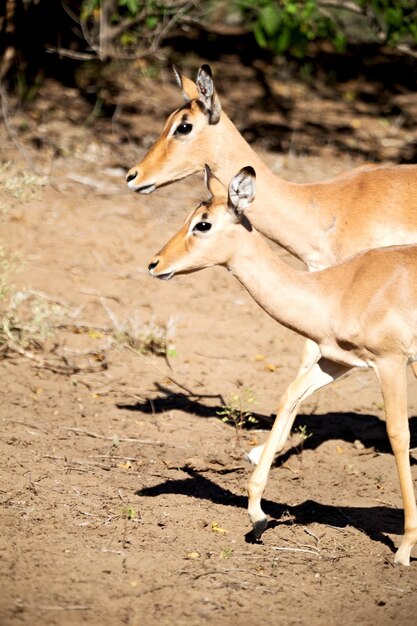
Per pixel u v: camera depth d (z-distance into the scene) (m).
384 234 14.41
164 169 15.01
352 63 35.06
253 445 15.16
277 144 28.89
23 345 17.36
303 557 11.93
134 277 20.84
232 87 32.28
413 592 11.28
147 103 30.19
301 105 31.84
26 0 28.30
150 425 15.52
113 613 10.18
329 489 14.04
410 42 34.25
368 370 18.11
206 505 13.04
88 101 29.80
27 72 30.16
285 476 14.41
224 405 16.38
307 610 10.70
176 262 11.99
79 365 17.33
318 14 28.03
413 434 15.88
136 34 29.23
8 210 19.78
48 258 21.12
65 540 11.52
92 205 23.91
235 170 14.96
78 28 30.95
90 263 21.19
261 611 10.57
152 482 13.57
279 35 26.31
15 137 26.69
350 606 10.88
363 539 12.54
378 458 15.06
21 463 13.41
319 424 16.09
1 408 15.34
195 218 11.92
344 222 14.56
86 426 15.21
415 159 28.62
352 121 31.09
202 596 10.71
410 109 32.28
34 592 10.36
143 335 18.12
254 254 12.02
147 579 10.89
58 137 27.25
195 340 18.56
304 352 14.15
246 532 12.37
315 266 14.88
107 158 26.56
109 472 13.70
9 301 18.94
